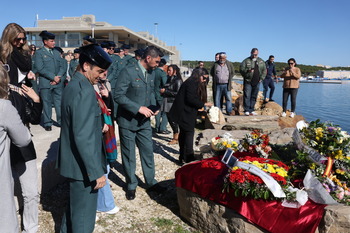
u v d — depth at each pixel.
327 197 2.68
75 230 2.49
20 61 2.93
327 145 3.07
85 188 2.45
